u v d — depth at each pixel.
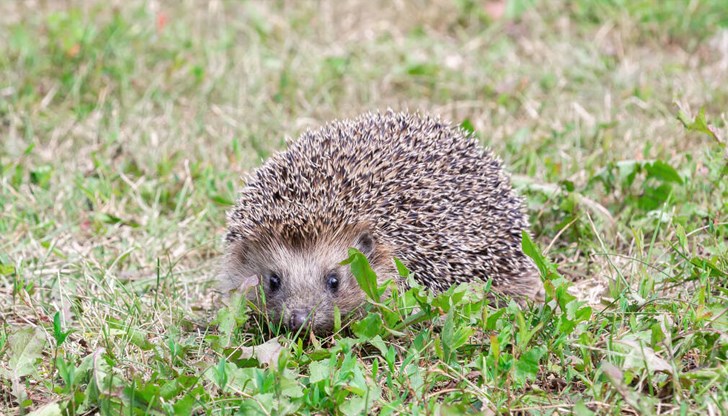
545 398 5.38
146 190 9.06
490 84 11.26
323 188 7.00
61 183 9.10
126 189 9.14
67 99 10.77
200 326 6.84
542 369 5.67
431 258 7.00
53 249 8.02
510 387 5.45
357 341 5.86
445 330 5.60
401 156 7.21
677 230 6.60
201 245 8.02
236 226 7.38
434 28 13.18
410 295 6.13
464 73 11.69
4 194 8.90
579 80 11.40
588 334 5.76
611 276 6.89
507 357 5.55
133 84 11.12
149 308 6.98
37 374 5.83
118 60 11.48
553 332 5.84
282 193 7.04
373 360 6.14
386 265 7.04
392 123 7.62
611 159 8.94
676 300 6.08
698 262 6.33
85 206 8.85
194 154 9.84
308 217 6.98
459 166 7.31
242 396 5.42
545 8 13.11
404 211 7.06
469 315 5.95
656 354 5.54
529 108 10.65
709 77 11.07
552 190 8.13
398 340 6.20
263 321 6.84
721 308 5.83
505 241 7.25
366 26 13.16
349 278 7.02
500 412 5.20
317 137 7.54
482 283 7.02
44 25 12.22
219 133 10.23
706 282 6.24
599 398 5.25
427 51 12.52
